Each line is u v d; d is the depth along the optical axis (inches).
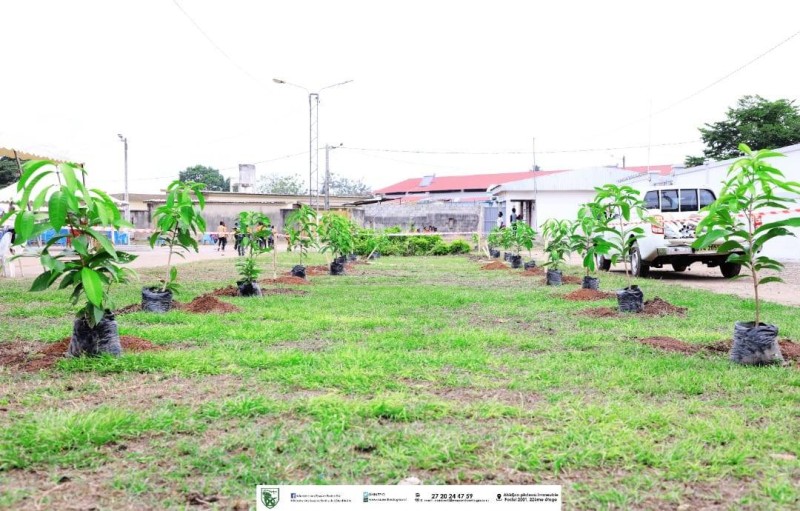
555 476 114.5
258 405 147.9
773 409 151.4
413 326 269.7
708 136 1402.6
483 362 198.8
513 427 135.9
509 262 778.2
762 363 197.6
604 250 332.5
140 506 102.3
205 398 157.6
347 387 167.5
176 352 204.8
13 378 175.0
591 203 346.9
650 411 147.7
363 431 134.3
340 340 236.2
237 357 198.8
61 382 170.6
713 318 292.5
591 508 103.4
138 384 170.4
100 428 130.4
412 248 991.0
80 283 184.1
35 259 765.3
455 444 126.0
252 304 335.3
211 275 547.8
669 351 218.8
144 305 301.0
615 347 225.8
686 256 512.4
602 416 142.9
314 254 986.1
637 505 104.3
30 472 114.2
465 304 349.1
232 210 1515.7
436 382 175.2
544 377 181.5
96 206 172.2
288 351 209.2
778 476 113.5
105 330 195.6
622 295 310.3
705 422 139.8
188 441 128.3
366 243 808.3
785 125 1331.2
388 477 113.3
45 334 237.5
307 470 116.2
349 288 432.8
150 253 1007.0
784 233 197.8
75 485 108.9
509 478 113.9
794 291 426.6
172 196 279.6
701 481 112.8
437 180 2778.1
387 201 2022.6
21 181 165.3
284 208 1523.1
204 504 103.3
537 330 264.4
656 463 118.8
